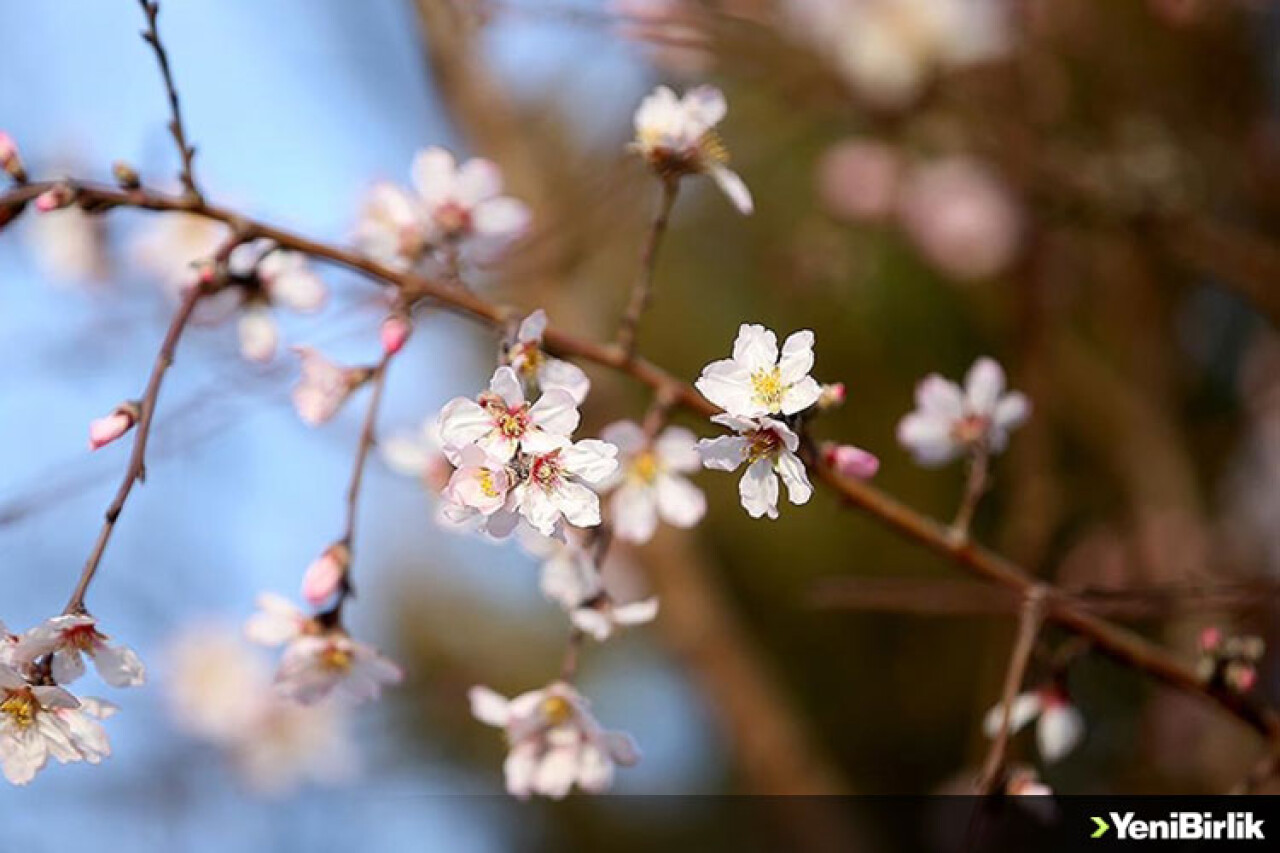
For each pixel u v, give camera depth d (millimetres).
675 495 3600
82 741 2916
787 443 2678
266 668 7430
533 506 2721
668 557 7211
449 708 9211
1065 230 7879
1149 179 7246
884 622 9516
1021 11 7488
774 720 7363
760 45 6527
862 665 9547
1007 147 7219
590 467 2738
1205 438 8820
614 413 6051
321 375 3453
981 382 4023
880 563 9250
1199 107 8203
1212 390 9125
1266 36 8586
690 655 7281
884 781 9422
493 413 2762
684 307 9094
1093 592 3873
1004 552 7426
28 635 2840
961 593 5262
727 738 8008
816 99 6996
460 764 9156
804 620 9500
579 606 3568
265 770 7449
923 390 4031
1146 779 7594
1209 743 7453
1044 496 6918
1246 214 8422
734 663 7312
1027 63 7477
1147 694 7977
